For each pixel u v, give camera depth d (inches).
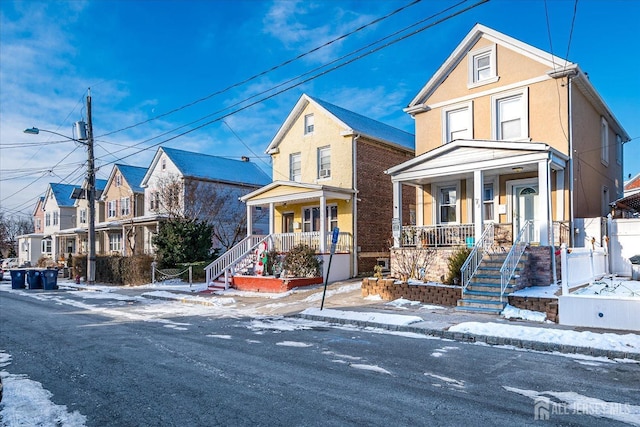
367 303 590.2
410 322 449.7
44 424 202.8
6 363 317.4
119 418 209.6
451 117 757.3
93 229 1077.1
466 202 724.0
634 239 634.2
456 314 491.8
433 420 205.3
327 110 908.6
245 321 509.7
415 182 748.6
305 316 523.5
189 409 220.5
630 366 302.2
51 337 413.4
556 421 203.9
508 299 495.5
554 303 445.7
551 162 580.4
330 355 335.0
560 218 637.3
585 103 714.2
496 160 603.5
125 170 1567.4
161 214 1242.6
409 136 1127.6
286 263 783.7
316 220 944.3
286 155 996.6
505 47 697.0
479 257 583.8
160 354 339.9
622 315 400.8
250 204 930.7
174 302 714.8
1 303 714.2
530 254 564.4
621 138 953.5
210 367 300.2
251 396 239.5
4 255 2741.1
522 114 676.7
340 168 894.4
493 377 275.6
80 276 1147.3
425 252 648.4
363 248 881.5
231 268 855.7
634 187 1328.7
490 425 199.2
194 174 1280.8
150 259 1035.3
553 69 645.3
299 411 217.0
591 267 549.6
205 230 1114.1
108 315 565.9
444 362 313.0
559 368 296.8
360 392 245.8
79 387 257.9
